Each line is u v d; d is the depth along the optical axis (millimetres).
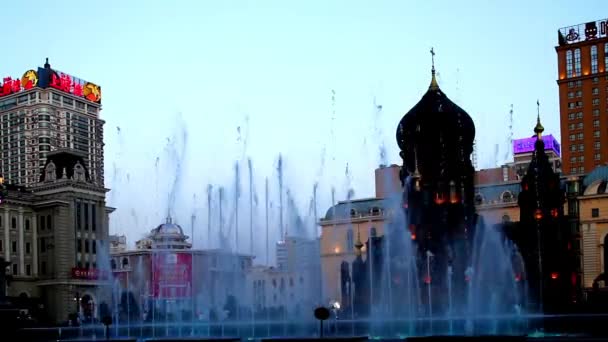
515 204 162000
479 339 59031
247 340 64812
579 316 74062
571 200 157375
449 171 109562
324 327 81750
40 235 164375
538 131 135625
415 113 111938
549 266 124500
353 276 116000
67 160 169000
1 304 74500
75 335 93000
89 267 167125
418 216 109875
